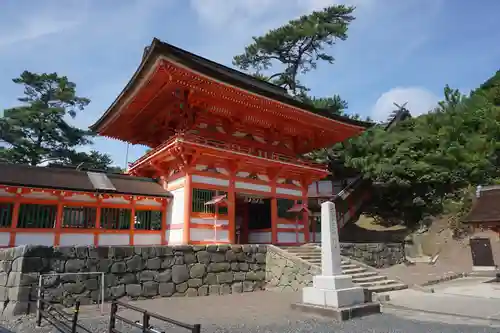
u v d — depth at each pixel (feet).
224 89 60.29
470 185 103.35
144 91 63.31
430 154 109.19
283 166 72.59
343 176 133.39
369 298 40.27
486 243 72.43
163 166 69.72
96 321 33.83
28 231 53.06
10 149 143.95
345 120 81.00
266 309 40.29
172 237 63.98
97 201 60.54
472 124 119.55
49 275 39.17
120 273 45.85
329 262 39.17
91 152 171.73
